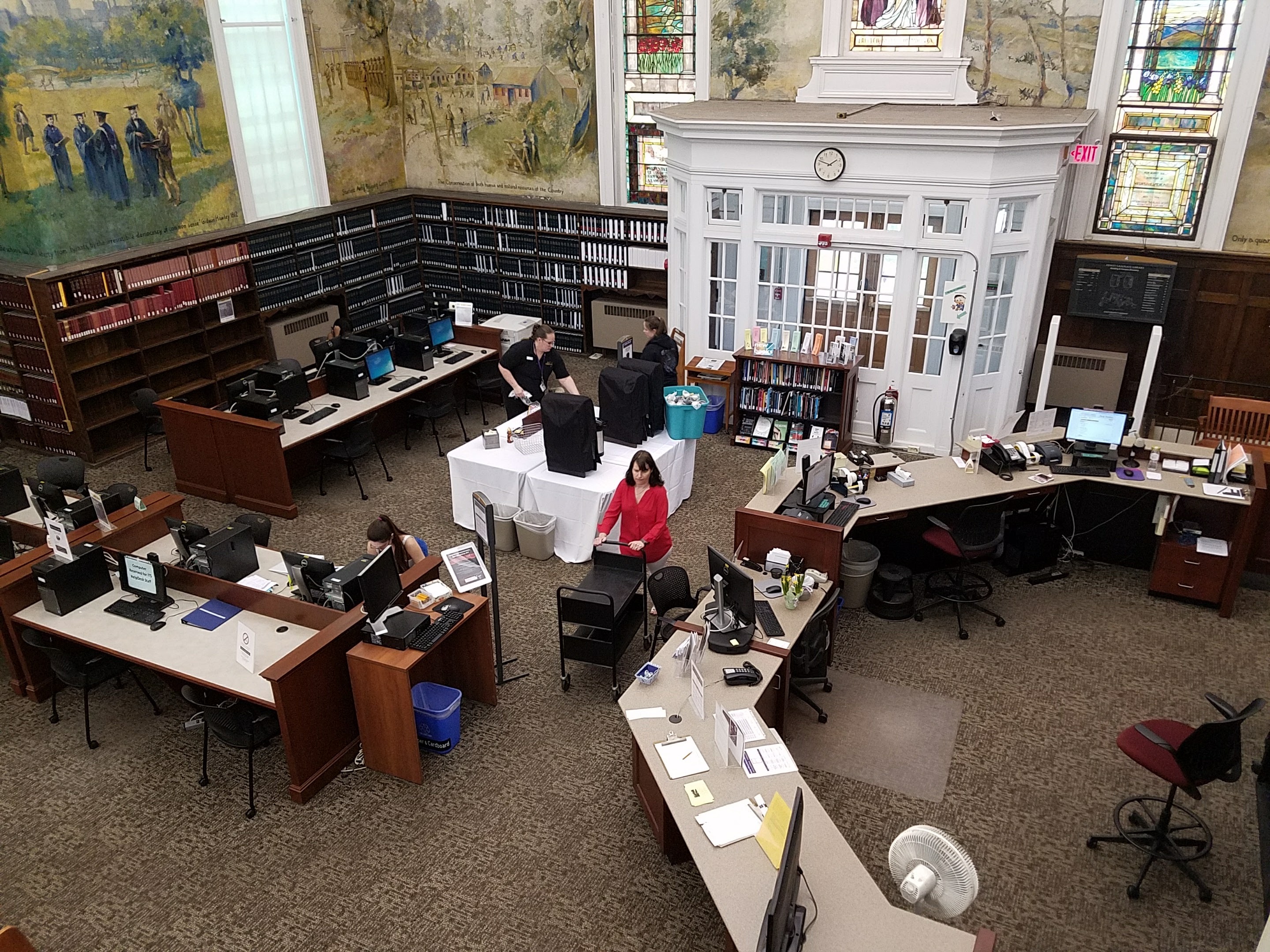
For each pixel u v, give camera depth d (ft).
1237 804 17.12
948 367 29.37
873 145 27.50
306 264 36.70
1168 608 23.00
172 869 15.97
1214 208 29.27
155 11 30.50
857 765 18.02
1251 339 30.01
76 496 22.38
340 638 17.46
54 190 28.60
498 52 37.91
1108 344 31.83
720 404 32.35
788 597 18.26
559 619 19.19
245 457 27.04
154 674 21.29
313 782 17.35
